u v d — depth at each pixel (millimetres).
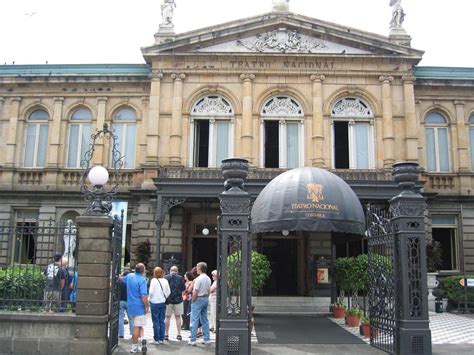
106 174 12977
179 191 23781
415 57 26641
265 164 26953
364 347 13836
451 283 23719
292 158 26766
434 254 24750
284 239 26750
